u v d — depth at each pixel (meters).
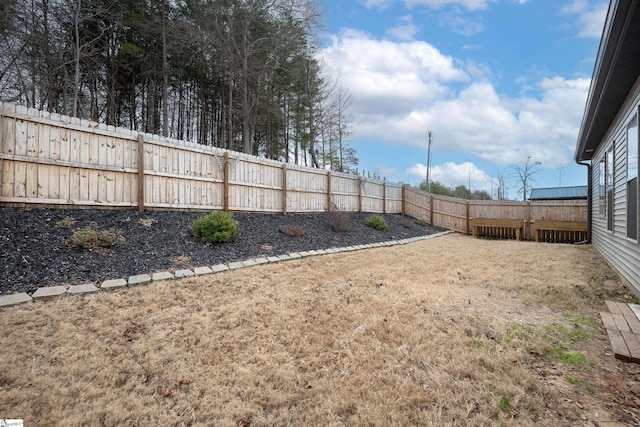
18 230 4.41
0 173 4.70
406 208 15.52
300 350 2.73
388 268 5.91
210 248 5.83
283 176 9.53
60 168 5.34
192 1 12.83
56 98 12.09
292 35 13.83
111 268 4.34
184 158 7.15
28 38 10.26
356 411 1.95
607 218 6.59
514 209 12.06
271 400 2.07
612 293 4.34
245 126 13.49
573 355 2.56
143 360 2.50
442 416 1.89
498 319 3.32
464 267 6.07
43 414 1.87
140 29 12.32
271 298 4.02
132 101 14.68
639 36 3.31
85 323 3.02
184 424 1.86
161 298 3.75
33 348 2.54
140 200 6.30
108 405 1.98
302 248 7.11
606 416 1.84
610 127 6.29
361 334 3.02
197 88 16.58
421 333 2.98
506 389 2.11
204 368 2.43
